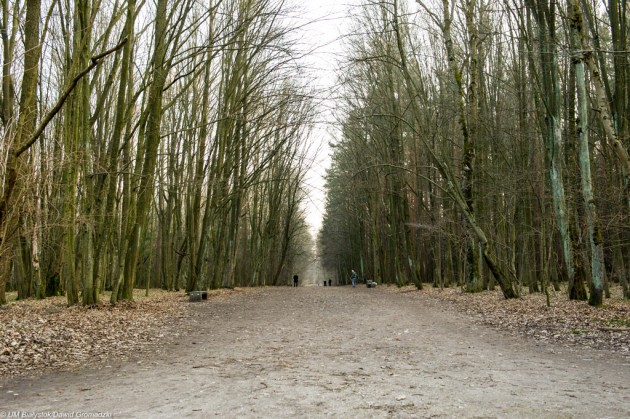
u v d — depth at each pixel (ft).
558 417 14.52
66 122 48.44
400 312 52.31
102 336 32.55
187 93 95.09
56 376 21.50
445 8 67.36
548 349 27.91
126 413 15.24
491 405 15.87
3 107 51.98
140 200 58.39
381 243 141.69
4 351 25.45
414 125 96.22
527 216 75.00
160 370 22.50
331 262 272.10
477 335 34.22
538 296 61.46
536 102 59.82
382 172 117.91
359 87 102.99
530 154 68.28
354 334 35.14
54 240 66.54
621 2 53.36
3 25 53.67
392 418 14.49
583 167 45.01
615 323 34.17
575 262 53.11
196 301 67.26
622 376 20.47
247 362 24.38
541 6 52.75
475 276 73.36
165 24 54.85
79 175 53.52
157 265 124.77
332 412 15.15
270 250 168.55
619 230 53.52
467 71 79.92
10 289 97.86
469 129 73.72
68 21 50.47
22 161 34.14
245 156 103.96
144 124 55.21
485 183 74.64
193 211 87.66
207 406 15.99
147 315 45.91
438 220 87.61
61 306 51.01
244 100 87.86
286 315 49.93
